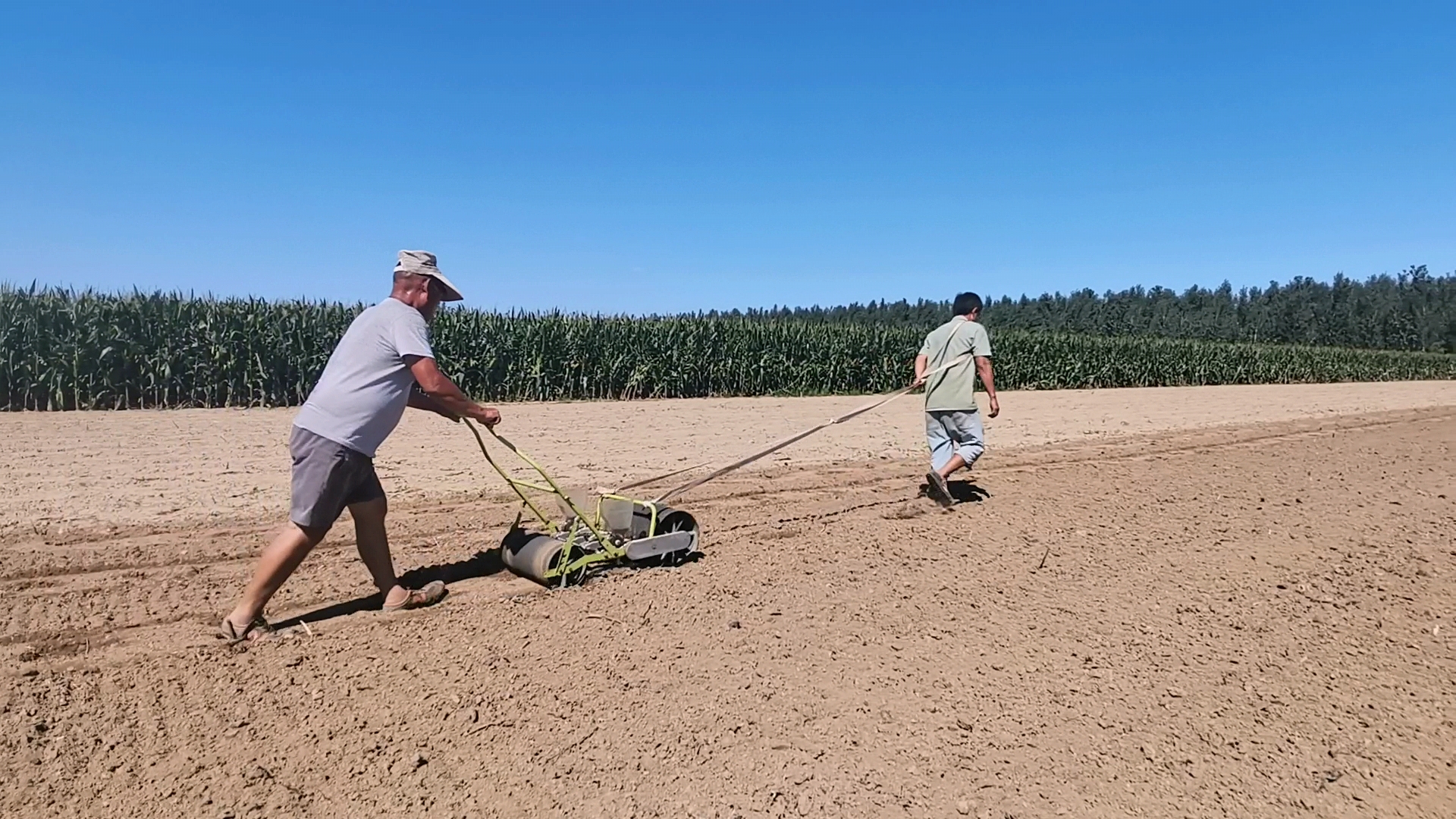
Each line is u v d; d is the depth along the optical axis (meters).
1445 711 4.45
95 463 10.41
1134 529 7.96
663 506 6.93
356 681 4.52
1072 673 4.79
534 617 5.48
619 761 3.82
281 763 3.76
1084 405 25.23
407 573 6.38
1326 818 3.55
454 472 10.31
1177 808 3.59
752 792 3.61
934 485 8.84
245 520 7.68
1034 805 3.57
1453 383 46.59
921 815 3.48
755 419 17.91
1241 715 4.37
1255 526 8.07
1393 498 9.48
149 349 18.05
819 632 5.29
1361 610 5.82
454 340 22.06
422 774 3.70
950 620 5.53
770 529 7.92
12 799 3.44
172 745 3.88
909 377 29.73
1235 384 43.50
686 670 4.72
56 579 5.98
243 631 5.03
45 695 4.26
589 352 23.95
